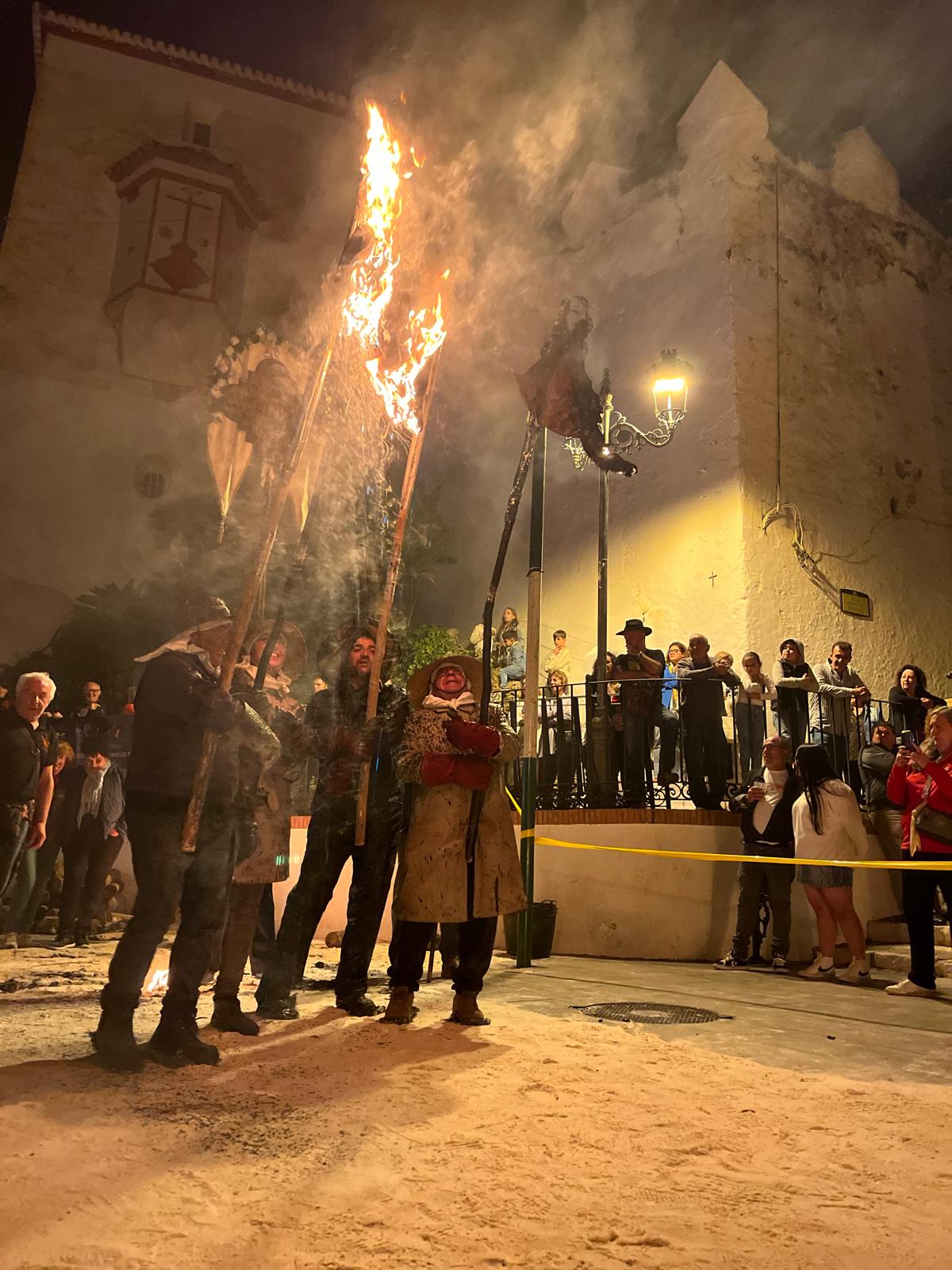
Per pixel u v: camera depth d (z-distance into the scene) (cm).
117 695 1559
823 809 709
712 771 863
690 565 1259
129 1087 320
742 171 1320
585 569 1410
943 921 846
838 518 1298
